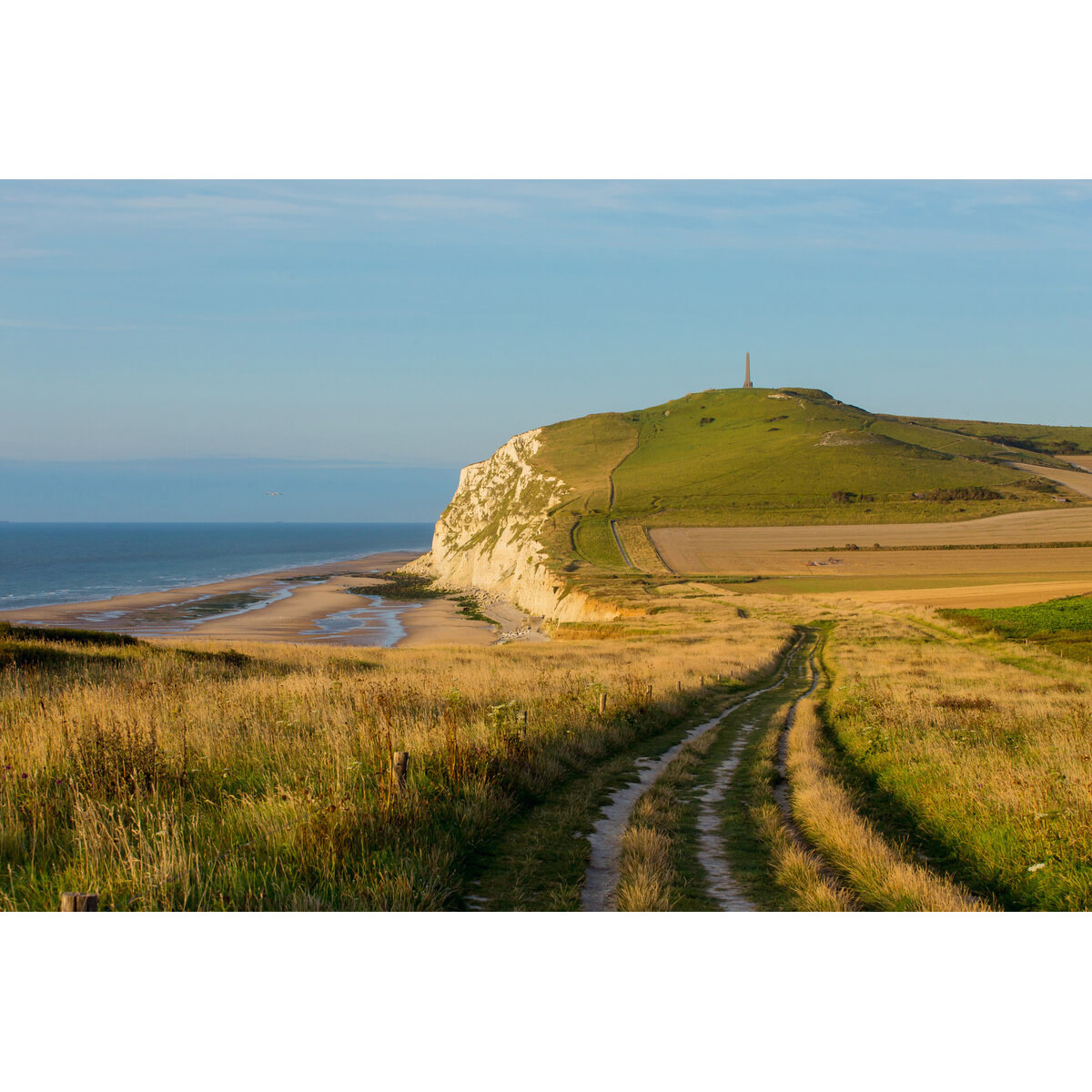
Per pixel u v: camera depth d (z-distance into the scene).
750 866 8.49
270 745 10.82
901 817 10.73
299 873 6.89
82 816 7.37
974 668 31.89
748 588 87.50
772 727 18.42
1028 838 8.26
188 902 6.30
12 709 12.42
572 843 8.90
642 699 18.88
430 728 12.09
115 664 21.22
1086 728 14.59
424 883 7.02
